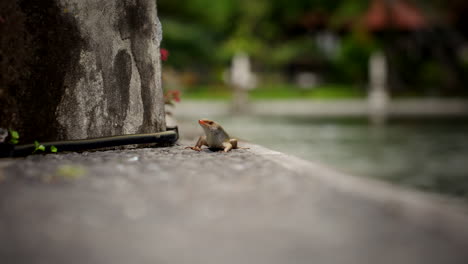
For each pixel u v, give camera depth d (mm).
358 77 8688
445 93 7691
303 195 1217
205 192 1231
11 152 1462
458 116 4336
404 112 4820
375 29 8148
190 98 7359
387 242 960
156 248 928
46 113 1518
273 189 1242
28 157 1464
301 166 1375
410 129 3186
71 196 1213
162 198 1207
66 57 1528
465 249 921
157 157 1472
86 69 1544
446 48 8477
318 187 1249
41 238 979
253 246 939
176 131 1668
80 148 1528
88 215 1139
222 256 890
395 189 1243
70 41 1529
